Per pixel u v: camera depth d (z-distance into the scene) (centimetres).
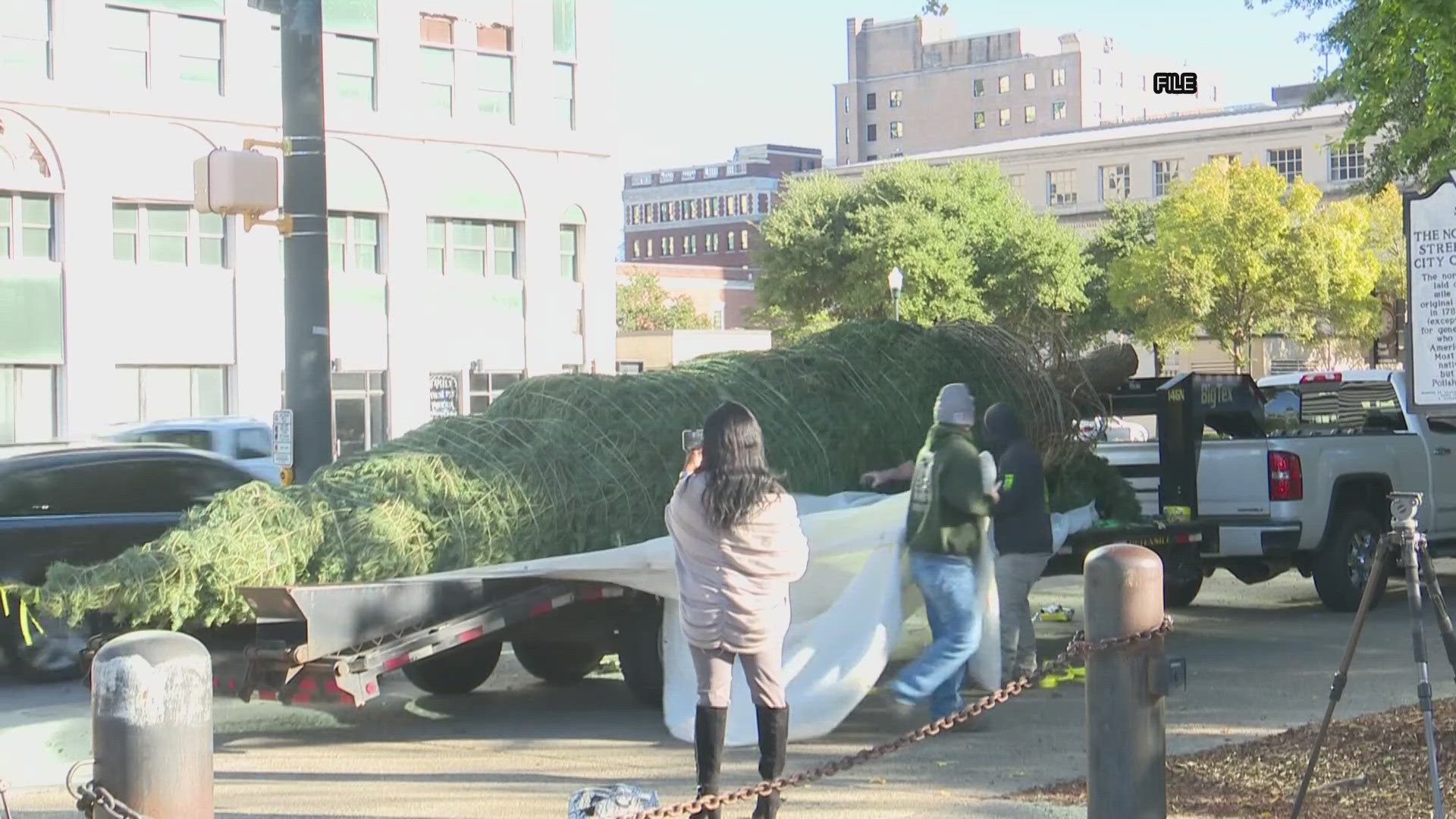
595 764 854
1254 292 5947
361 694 866
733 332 6581
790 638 915
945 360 1120
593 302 4788
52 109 3697
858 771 806
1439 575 1748
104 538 1235
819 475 1034
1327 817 660
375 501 912
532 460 952
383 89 4284
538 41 4622
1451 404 712
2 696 1154
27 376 3703
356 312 4247
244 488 896
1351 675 1073
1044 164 9806
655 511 970
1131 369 1284
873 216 6216
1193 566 1284
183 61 3922
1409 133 1452
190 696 473
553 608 934
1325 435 1410
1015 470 984
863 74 15162
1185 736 867
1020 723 935
